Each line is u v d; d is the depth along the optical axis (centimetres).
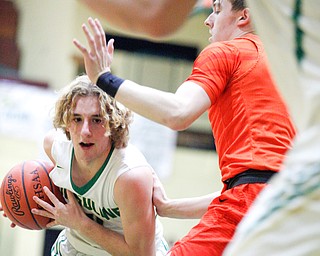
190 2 482
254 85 628
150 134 2419
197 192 2552
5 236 2409
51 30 2564
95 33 580
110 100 707
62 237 834
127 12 483
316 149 388
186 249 623
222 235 617
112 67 2606
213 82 609
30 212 775
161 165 2448
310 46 405
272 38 425
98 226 752
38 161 792
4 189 780
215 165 2577
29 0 2581
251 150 618
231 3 670
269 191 400
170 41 2639
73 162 737
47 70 2544
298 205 378
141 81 2631
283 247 379
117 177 716
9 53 2542
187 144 2564
